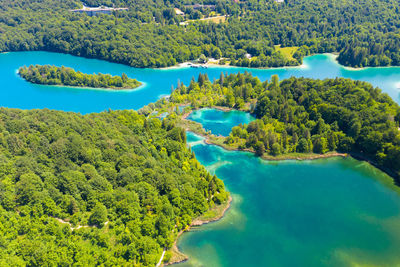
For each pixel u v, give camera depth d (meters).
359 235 146.00
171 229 137.62
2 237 101.00
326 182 182.88
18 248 101.69
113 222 125.69
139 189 140.12
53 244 107.50
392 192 174.12
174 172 167.62
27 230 109.38
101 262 111.94
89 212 127.44
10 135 143.75
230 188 177.62
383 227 150.62
